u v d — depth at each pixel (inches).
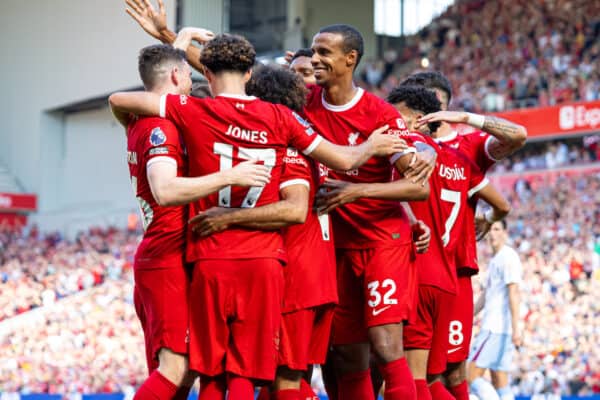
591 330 594.6
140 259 183.6
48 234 1091.9
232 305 174.1
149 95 175.3
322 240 196.4
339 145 201.6
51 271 877.8
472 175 236.2
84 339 695.7
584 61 1037.2
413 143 207.5
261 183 167.0
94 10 1041.5
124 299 777.6
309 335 190.7
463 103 1076.5
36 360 655.8
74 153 1151.0
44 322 741.3
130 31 978.1
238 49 175.0
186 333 177.8
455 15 1370.6
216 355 174.4
